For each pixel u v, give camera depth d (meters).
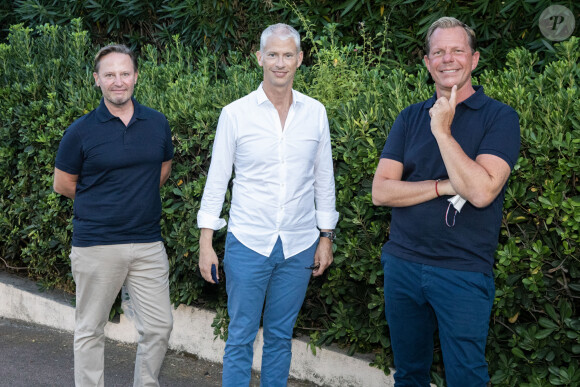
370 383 4.01
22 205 5.30
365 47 5.50
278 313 3.45
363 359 4.04
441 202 2.85
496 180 2.69
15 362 4.59
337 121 3.86
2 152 5.28
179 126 4.42
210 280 3.44
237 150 3.32
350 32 5.63
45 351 4.80
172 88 4.77
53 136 4.92
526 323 3.46
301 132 3.30
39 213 5.16
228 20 6.01
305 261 3.42
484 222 2.82
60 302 5.18
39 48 5.80
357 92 4.38
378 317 3.88
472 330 2.83
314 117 3.35
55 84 5.23
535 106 3.46
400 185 2.93
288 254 3.35
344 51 5.08
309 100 3.36
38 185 5.17
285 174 3.28
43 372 4.44
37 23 7.20
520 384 3.38
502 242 3.46
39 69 5.39
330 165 3.49
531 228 3.34
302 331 4.37
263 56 3.19
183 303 4.69
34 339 5.03
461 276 2.82
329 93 4.41
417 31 5.29
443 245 2.85
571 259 3.25
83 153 3.42
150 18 6.72
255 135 3.25
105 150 3.39
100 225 3.45
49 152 5.00
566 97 3.34
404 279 2.98
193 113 4.38
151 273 3.58
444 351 2.94
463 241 2.82
